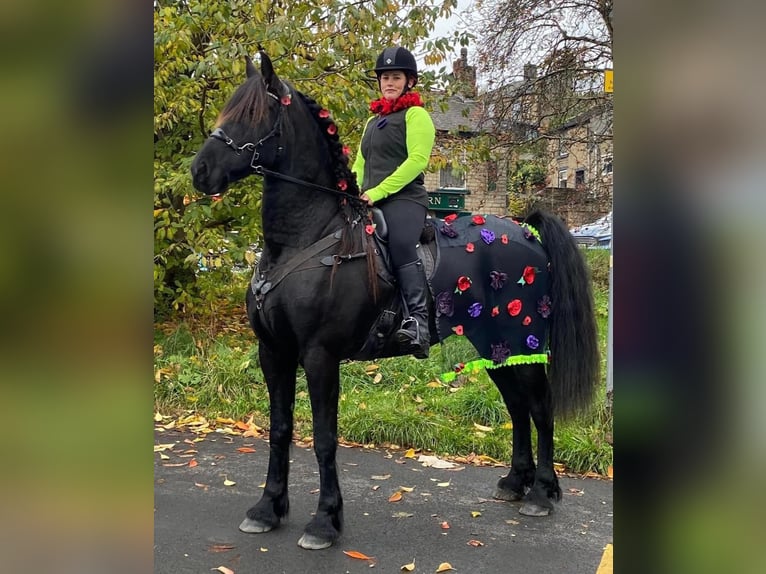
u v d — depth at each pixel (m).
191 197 5.66
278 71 5.67
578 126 9.84
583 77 9.15
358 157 3.28
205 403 5.00
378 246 2.91
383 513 3.29
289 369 3.04
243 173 2.62
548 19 9.06
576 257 3.27
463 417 4.72
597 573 2.54
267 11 5.72
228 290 7.02
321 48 5.95
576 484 3.80
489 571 2.69
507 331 3.23
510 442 4.32
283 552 2.80
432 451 4.33
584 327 3.25
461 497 3.54
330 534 2.85
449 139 7.41
